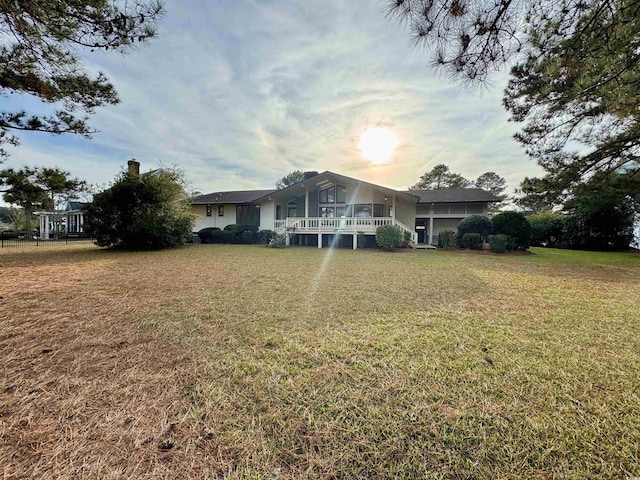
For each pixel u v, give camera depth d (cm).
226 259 992
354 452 155
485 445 161
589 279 668
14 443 155
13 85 627
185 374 231
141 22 494
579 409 193
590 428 175
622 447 160
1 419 173
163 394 203
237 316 377
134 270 734
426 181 3941
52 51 558
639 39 381
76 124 802
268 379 225
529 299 480
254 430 170
